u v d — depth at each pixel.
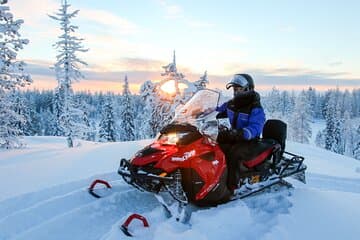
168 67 22.47
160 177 3.82
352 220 4.07
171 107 19.45
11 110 14.14
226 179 4.45
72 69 22.62
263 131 5.44
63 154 7.40
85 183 5.02
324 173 6.98
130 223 3.79
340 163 9.92
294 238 3.57
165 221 3.81
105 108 42.50
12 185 4.89
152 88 21.80
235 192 4.64
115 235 3.50
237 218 4.06
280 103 75.06
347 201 4.73
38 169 5.86
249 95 4.99
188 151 4.08
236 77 5.04
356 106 108.81
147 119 24.44
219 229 3.76
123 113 41.47
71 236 3.63
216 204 4.47
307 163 8.38
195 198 4.17
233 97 5.18
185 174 4.10
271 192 5.11
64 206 4.28
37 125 58.66
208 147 4.32
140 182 3.97
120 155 7.21
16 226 3.75
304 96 53.72
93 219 4.02
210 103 4.66
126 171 4.05
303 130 52.81
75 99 24.00
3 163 7.12
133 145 8.62
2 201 4.20
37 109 79.56
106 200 4.48
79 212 4.11
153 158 3.96
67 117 22.55
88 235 3.68
